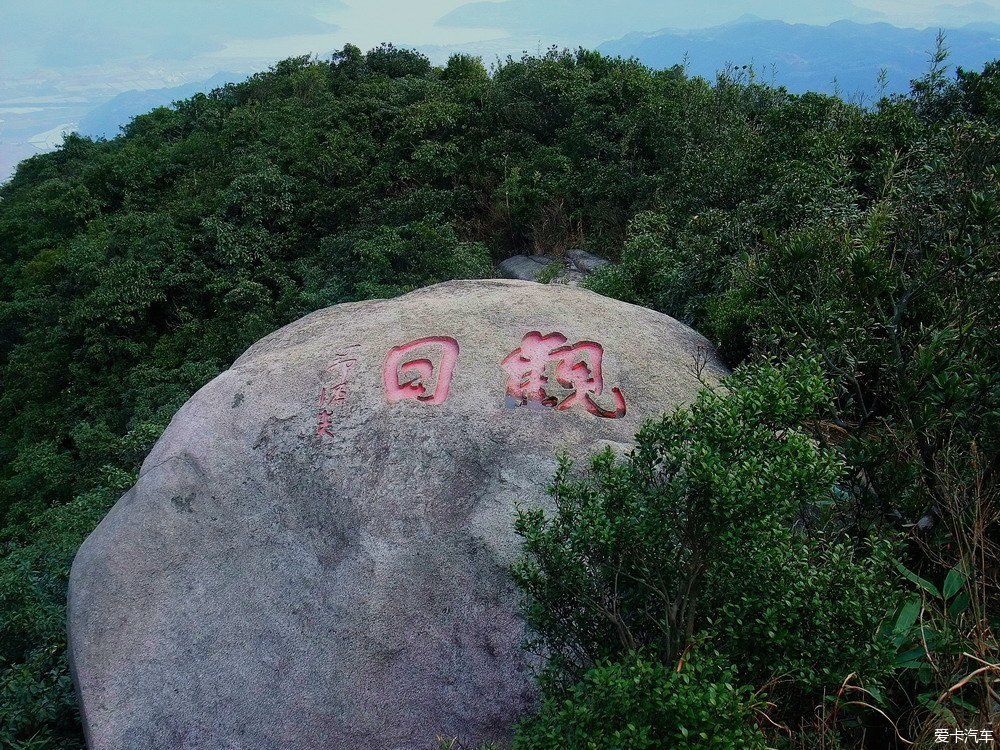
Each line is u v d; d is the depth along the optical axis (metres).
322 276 14.38
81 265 17.59
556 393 5.44
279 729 4.65
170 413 12.05
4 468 15.27
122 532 5.43
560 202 13.77
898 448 4.01
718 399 3.16
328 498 5.09
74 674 5.21
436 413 5.29
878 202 6.08
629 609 3.35
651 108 13.60
